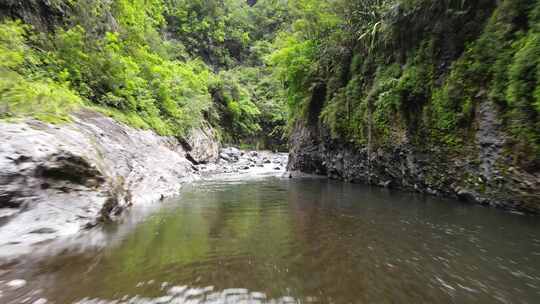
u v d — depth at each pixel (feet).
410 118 24.77
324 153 41.24
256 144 119.85
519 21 16.46
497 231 13.10
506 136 16.51
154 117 46.19
